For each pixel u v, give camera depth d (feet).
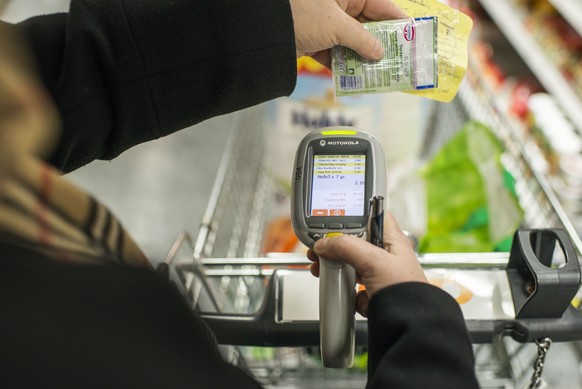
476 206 4.29
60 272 1.60
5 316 1.52
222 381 1.80
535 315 2.92
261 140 5.75
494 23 9.22
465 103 5.22
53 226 1.63
